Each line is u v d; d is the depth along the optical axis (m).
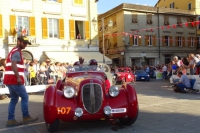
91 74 6.44
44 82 14.89
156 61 35.84
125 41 33.25
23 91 6.03
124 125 5.62
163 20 36.66
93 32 25.73
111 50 36.22
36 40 22.38
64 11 24.12
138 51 34.28
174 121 5.89
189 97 9.91
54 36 23.80
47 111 4.96
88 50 25.39
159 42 36.12
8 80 5.84
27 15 22.20
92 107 5.03
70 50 24.38
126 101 5.26
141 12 34.78
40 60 22.77
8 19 21.34
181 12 38.12
